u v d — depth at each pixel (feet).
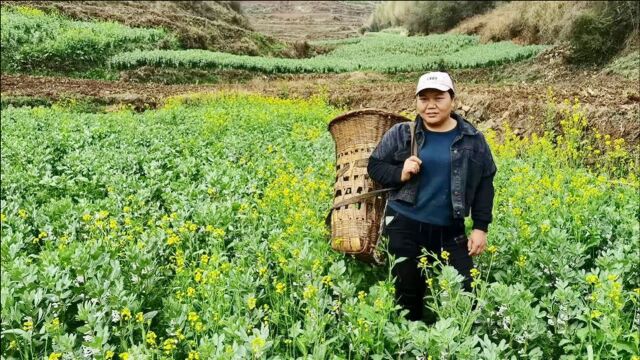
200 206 19.77
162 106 64.59
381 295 11.66
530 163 28.55
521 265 13.32
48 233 18.25
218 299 12.30
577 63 73.31
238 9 233.14
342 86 76.79
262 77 96.22
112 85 81.76
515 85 66.49
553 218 17.53
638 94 40.16
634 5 69.51
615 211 18.92
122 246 16.47
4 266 14.11
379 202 14.20
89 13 116.16
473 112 44.70
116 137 37.19
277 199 19.10
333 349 11.57
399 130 13.32
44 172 28.02
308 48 144.25
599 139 30.66
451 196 12.72
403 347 10.95
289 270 13.19
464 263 13.12
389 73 96.22
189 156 30.76
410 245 13.14
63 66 87.56
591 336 11.03
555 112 37.42
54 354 9.88
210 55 99.60
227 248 16.35
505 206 18.90
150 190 23.88
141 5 143.64
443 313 11.61
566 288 11.74
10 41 86.33
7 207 20.90
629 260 13.96
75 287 13.60
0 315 12.35
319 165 26.78
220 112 46.39
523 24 111.86
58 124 42.73
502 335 11.80
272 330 12.34
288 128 42.45
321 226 15.55
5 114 50.14
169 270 15.67
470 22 154.10
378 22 236.43
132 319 12.66
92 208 20.42
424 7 174.50
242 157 29.96
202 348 10.34
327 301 12.17
